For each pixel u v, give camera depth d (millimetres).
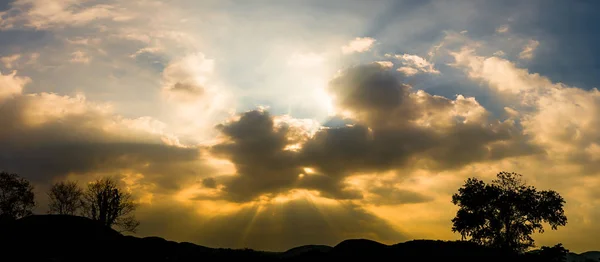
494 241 70188
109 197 75188
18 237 56312
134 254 56781
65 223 61906
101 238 60562
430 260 59000
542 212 68375
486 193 71438
